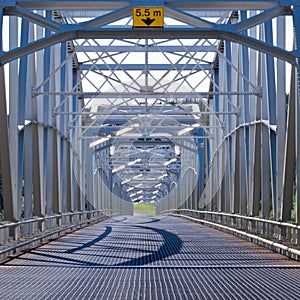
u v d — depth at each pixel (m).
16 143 19.06
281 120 20.86
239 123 30.55
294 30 15.88
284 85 20.91
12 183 18.41
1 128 17.44
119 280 13.02
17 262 16.69
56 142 29.70
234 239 26.62
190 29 16.27
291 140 18.36
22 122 21.42
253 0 16.27
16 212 18.94
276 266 15.45
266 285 12.16
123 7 16.25
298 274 13.92
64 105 33.50
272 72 22.34
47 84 26.89
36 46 16.11
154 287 11.97
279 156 20.80
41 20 16.31
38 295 11.05
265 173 23.75
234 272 14.34
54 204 29.39
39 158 24.41
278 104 20.89
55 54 29.66
